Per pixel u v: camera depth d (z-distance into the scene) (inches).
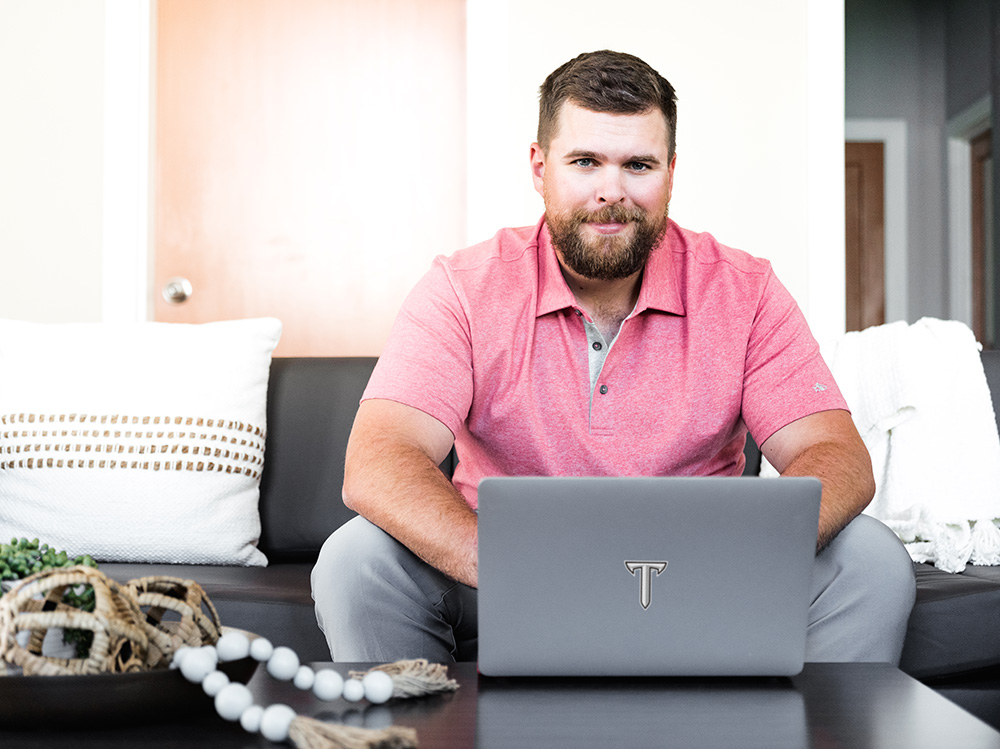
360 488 46.0
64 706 25.4
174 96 106.8
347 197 107.0
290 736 25.0
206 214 106.9
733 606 32.6
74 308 103.1
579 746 26.0
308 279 106.9
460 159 107.0
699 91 100.4
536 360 55.5
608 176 53.7
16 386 69.1
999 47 154.4
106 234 102.9
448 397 52.8
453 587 48.2
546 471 54.6
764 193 100.3
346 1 106.9
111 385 68.9
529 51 99.9
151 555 66.0
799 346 55.7
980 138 167.9
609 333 58.0
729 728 27.7
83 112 103.3
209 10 106.8
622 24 100.2
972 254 171.2
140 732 27.0
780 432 53.7
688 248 59.2
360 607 45.2
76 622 25.3
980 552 65.4
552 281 56.1
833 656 44.6
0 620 25.1
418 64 106.9
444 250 106.7
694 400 55.0
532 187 99.8
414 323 54.9
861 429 71.9
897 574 45.1
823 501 44.7
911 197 174.1
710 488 32.2
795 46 100.7
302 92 107.0
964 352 71.6
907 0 175.9
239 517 67.8
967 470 68.7
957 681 55.8
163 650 27.5
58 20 103.3
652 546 32.4
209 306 106.9
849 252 174.4
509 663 32.9
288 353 106.8
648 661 32.8
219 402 69.5
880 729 27.5
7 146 103.3
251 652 28.8
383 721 28.3
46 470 66.4
